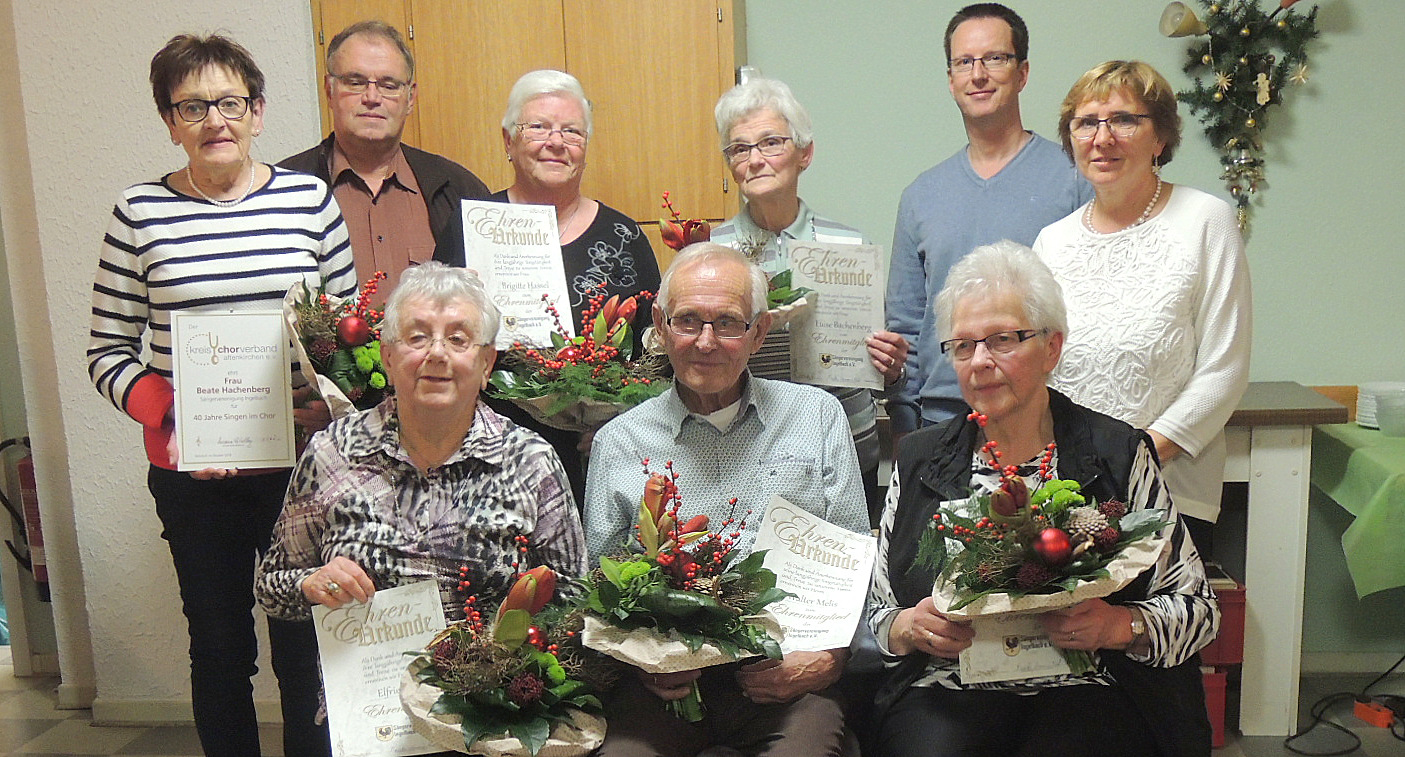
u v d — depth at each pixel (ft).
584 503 6.69
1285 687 9.08
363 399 6.97
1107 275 7.22
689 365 6.29
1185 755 5.69
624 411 6.93
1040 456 5.99
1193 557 5.85
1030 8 10.52
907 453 6.27
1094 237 7.31
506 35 9.66
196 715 7.39
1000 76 8.09
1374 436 9.30
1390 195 10.31
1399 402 9.18
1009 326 5.72
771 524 6.23
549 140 7.65
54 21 9.64
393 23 9.68
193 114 6.73
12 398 11.50
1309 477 9.11
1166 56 10.43
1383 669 10.54
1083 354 7.18
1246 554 8.97
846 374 7.50
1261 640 9.04
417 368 5.77
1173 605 5.60
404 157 8.64
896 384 8.51
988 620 5.58
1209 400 7.06
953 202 8.35
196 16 9.64
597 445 6.63
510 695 5.26
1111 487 5.78
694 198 9.80
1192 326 7.16
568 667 5.57
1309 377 10.69
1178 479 7.31
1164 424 7.05
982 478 6.01
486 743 5.20
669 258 9.91
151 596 10.32
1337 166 10.30
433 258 7.79
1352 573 8.51
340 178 8.44
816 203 11.16
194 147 6.80
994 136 8.35
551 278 7.42
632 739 5.72
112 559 10.29
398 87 8.25
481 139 9.82
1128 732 5.68
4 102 9.94
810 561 6.23
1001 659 5.58
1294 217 10.41
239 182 7.11
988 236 8.16
